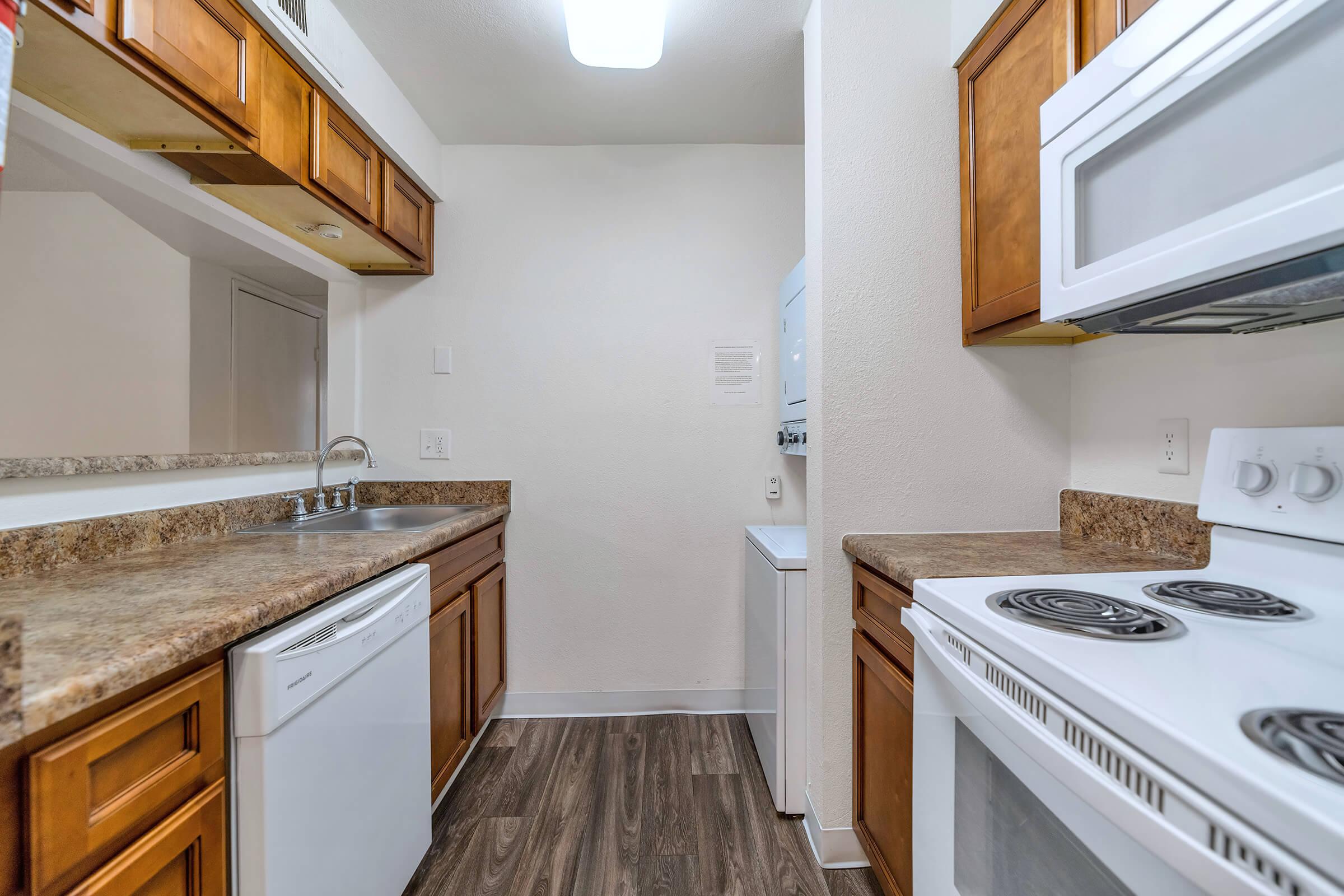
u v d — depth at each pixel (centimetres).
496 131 210
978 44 132
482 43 162
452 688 162
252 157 124
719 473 221
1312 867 37
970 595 89
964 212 138
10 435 150
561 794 167
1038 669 64
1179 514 111
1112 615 77
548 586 220
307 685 88
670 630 221
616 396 220
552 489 220
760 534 193
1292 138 57
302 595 89
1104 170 84
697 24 156
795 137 216
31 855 55
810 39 150
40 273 156
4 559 96
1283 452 87
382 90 172
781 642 156
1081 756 57
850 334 140
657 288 220
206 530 139
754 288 221
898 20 141
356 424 216
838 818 140
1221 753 43
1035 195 112
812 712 149
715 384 221
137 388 175
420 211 207
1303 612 78
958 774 86
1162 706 51
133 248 174
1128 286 77
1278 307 78
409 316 218
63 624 73
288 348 229
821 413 140
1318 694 54
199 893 74
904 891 109
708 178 221
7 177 149
